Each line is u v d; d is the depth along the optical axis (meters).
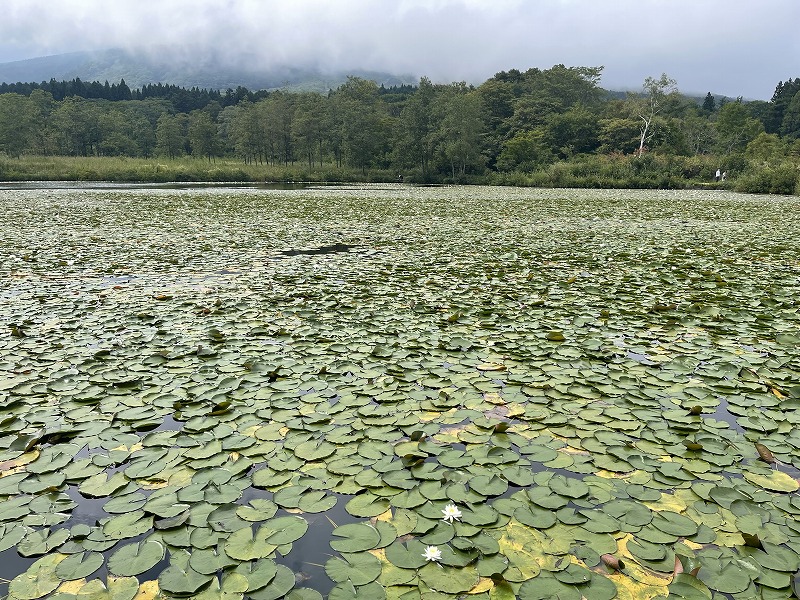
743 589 1.91
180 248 9.36
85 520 2.31
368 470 2.69
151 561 2.04
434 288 6.50
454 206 18.84
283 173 45.81
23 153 49.09
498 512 2.35
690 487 2.55
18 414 3.24
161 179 41.00
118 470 2.69
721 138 55.53
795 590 1.90
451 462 2.76
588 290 6.36
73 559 2.06
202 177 42.69
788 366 4.03
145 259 8.30
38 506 2.39
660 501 2.44
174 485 2.55
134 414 3.26
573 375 3.90
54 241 9.92
